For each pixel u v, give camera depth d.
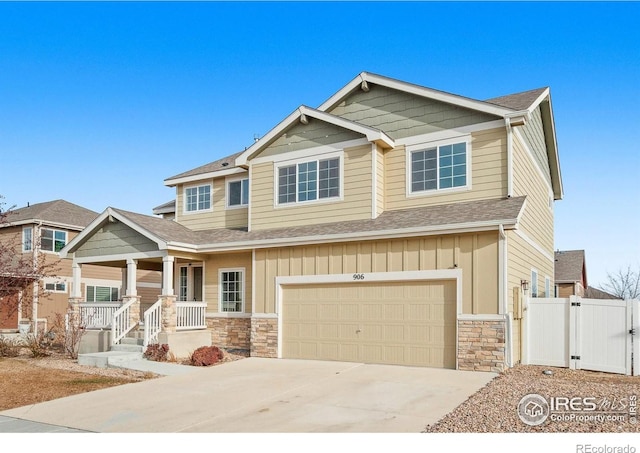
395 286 14.13
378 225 14.57
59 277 26.34
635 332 12.48
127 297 17.62
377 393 10.61
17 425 8.96
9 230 28.91
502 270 12.55
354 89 17.30
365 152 16.11
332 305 15.16
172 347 16.23
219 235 18.62
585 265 35.41
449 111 15.55
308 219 16.95
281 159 17.81
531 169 16.89
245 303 17.78
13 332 25.47
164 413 9.54
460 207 14.44
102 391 11.52
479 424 7.98
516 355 13.53
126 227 18.09
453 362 13.12
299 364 14.51
